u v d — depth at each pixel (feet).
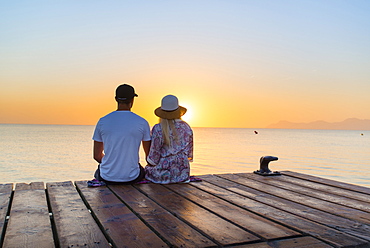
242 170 76.02
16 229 8.35
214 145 194.90
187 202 11.50
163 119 14.96
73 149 150.61
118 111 14.30
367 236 8.09
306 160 102.78
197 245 7.32
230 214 9.97
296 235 8.10
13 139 252.83
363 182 58.59
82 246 7.22
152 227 8.60
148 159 14.83
